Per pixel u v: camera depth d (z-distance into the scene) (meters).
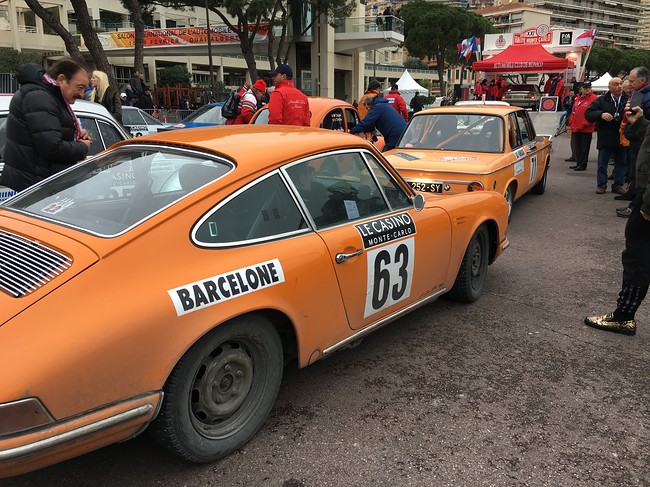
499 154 6.72
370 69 77.75
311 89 40.44
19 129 3.63
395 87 10.75
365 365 3.60
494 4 147.50
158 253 2.26
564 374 3.52
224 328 2.40
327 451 2.70
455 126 7.24
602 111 9.26
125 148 3.11
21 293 2.03
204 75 63.56
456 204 4.14
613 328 4.17
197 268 2.33
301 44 40.44
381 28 38.72
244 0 29.23
